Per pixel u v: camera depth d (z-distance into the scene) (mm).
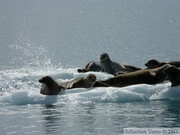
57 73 79188
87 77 65000
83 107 56906
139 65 104438
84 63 112438
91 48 142625
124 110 54875
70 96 60438
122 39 162750
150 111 54219
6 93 65750
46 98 60438
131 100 59812
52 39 172375
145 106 56719
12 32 197250
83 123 49656
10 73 83500
